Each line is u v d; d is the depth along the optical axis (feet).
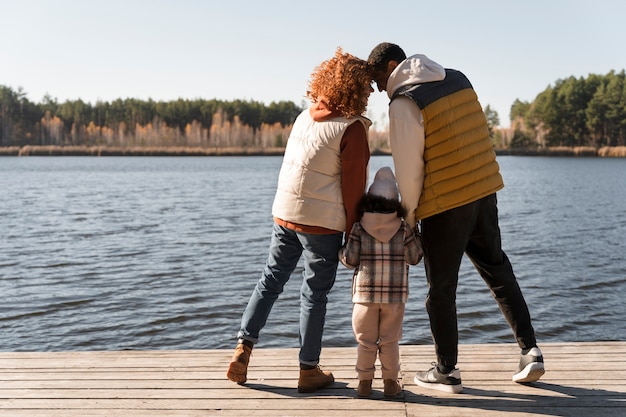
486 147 10.30
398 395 10.58
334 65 10.37
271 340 25.61
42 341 25.84
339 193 10.37
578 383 11.00
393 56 10.39
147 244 51.88
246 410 10.03
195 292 34.06
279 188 10.83
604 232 60.23
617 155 384.68
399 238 10.23
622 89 383.24
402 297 10.20
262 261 43.86
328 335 26.02
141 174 198.59
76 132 485.97
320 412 9.93
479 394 10.59
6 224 66.13
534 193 116.88
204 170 235.61
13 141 463.83
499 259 10.78
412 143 9.84
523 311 10.82
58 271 39.86
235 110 513.45
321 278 10.63
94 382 11.21
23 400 10.45
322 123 10.33
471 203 10.04
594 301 32.37
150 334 26.76
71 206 88.74
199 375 11.55
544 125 411.75
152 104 507.30
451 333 10.53
